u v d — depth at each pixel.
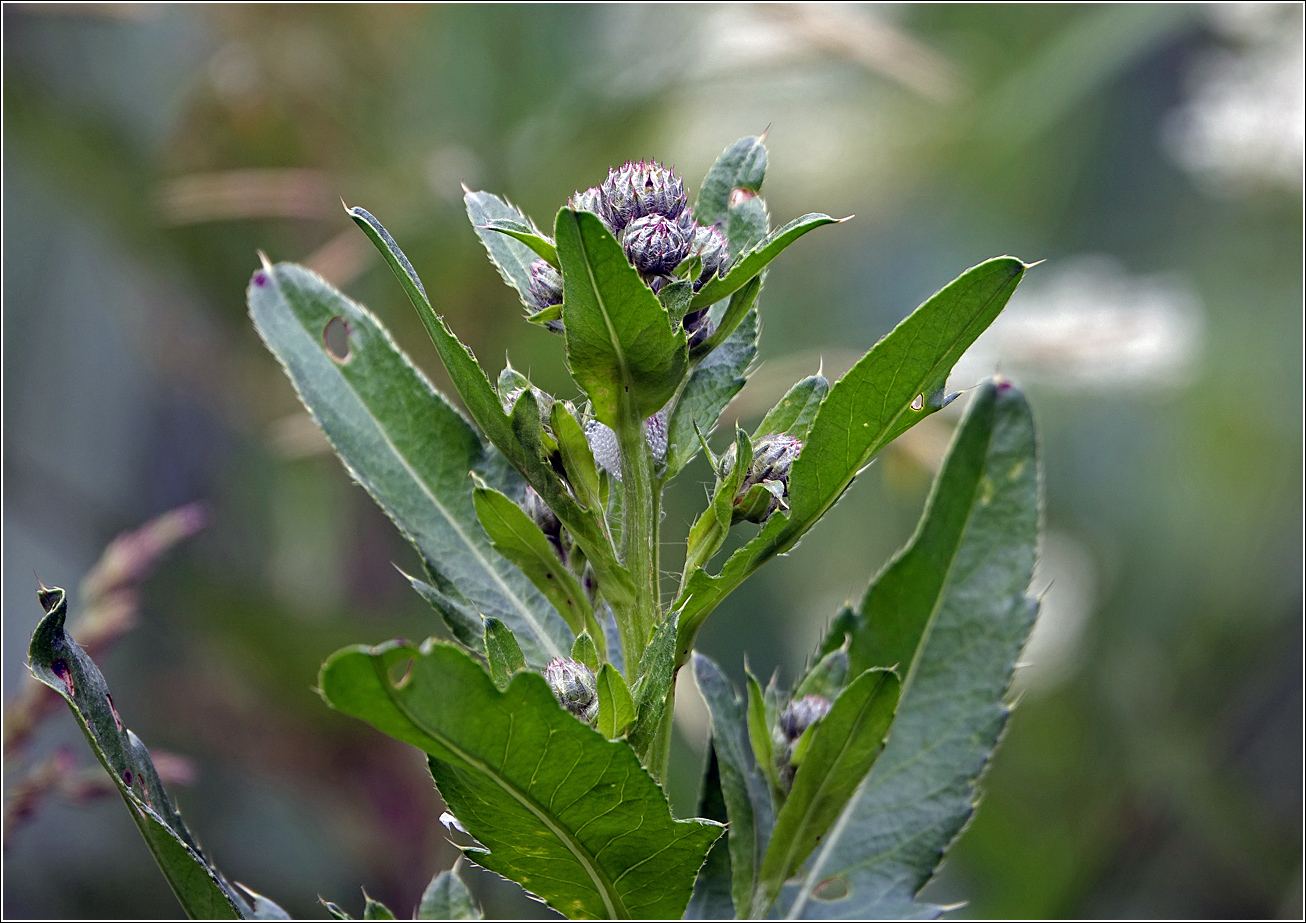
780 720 0.53
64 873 0.97
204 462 1.05
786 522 0.50
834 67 0.92
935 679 0.56
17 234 1.05
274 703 0.80
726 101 0.87
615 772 0.49
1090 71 1.00
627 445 0.51
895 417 0.50
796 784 0.52
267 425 0.88
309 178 0.77
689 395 0.52
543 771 0.49
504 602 0.53
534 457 0.50
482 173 0.78
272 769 0.83
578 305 0.49
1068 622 1.04
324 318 0.54
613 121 0.78
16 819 0.62
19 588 1.05
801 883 0.55
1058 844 0.97
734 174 0.53
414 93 0.80
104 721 0.51
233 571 0.83
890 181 0.99
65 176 0.83
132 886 0.97
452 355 0.50
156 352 0.94
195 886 0.51
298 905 0.94
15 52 0.83
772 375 0.81
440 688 0.47
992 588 0.56
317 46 0.79
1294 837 0.98
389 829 0.82
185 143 0.81
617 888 0.50
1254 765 1.07
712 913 0.54
